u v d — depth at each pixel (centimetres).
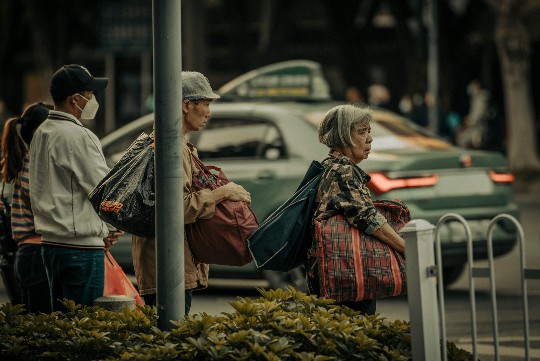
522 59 5606
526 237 3344
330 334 1112
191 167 1250
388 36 8119
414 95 6009
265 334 1109
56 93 1345
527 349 1074
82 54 8144
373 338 1132
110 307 1312
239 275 2239
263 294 1246
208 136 2300
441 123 4938
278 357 1063
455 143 5719
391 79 8519
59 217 1316
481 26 7431
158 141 1141
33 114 1465
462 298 2233
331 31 6869
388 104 6412
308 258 1198
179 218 1148
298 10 8369
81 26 7038
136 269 1252
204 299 2284
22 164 1470
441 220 1089
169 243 1145
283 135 2231
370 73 8556
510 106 5641
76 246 1326
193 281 1222
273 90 2462
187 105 1244
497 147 5681
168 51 1137
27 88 9025
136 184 1173
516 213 2256
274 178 2203
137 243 1245
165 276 1148
